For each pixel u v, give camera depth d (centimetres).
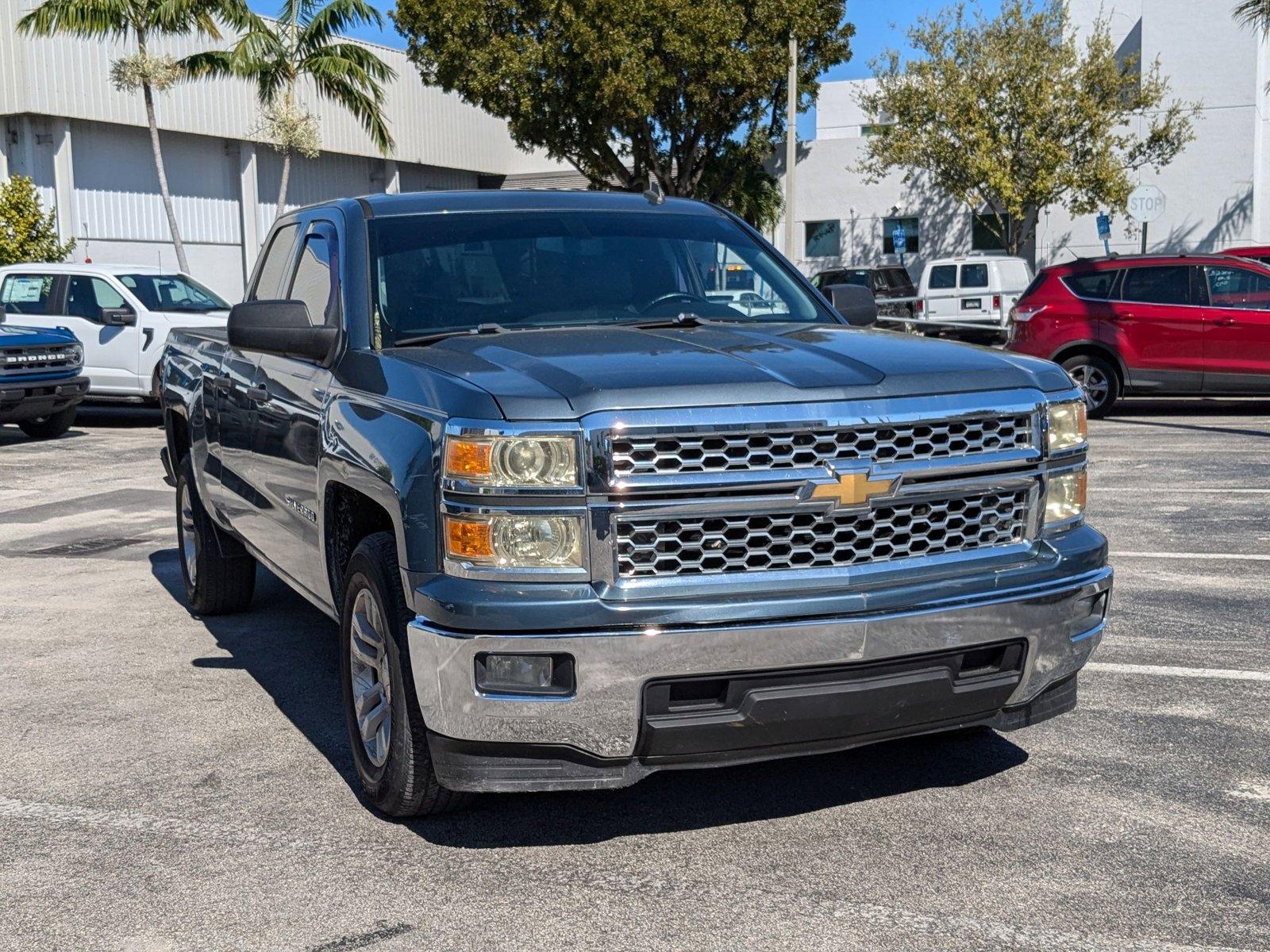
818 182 3784
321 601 486
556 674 344
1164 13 3108
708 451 346
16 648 632
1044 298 1566
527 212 512
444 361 397
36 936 337
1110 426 1455
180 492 694
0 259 2494
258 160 3641
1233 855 371
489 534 345
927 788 426
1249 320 1471
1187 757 450
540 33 3228
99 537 937
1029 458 381
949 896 347
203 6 2588
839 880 359
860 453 356
